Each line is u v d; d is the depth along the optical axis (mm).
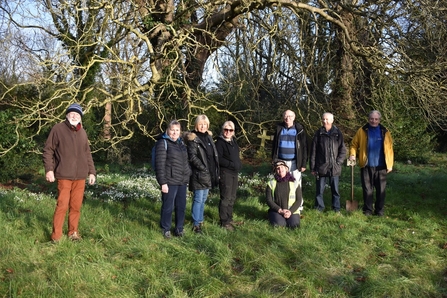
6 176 11570
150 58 10117
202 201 6340
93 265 4742
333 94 14953
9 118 11812
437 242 6047
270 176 11867
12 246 5160
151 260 5035
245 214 7406
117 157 15500
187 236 5914
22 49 13031
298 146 7457
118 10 10023
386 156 7422
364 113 15422
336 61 14109
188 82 13305
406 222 7141
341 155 7578
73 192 5621
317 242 5688
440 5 10758
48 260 4875
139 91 10133
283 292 4312
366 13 10930
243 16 11508
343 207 8305
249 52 11312
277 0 10227
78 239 5621
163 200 5934
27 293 4039
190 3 12297
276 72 12273
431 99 11211
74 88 9023
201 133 6336
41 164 13641
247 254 5184
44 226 6129
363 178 7641
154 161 5938
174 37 10055
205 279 4484
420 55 12219
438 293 4402
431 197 9477
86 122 14758
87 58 10992
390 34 10789
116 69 11836
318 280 4566
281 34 11242
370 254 5516
